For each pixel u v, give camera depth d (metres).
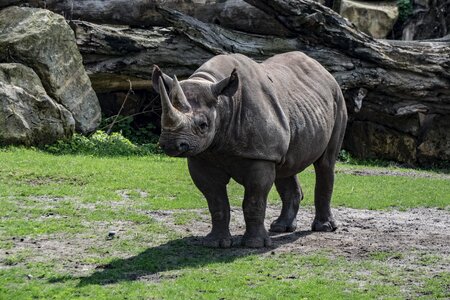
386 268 24.97
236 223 32.03
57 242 27.27
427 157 60.97
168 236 28.70
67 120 49.62
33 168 40.22
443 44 57.53
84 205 33.81
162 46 54.53
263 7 53.94
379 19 67.25
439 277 24.05
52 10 55.62
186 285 22.23
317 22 54.31
